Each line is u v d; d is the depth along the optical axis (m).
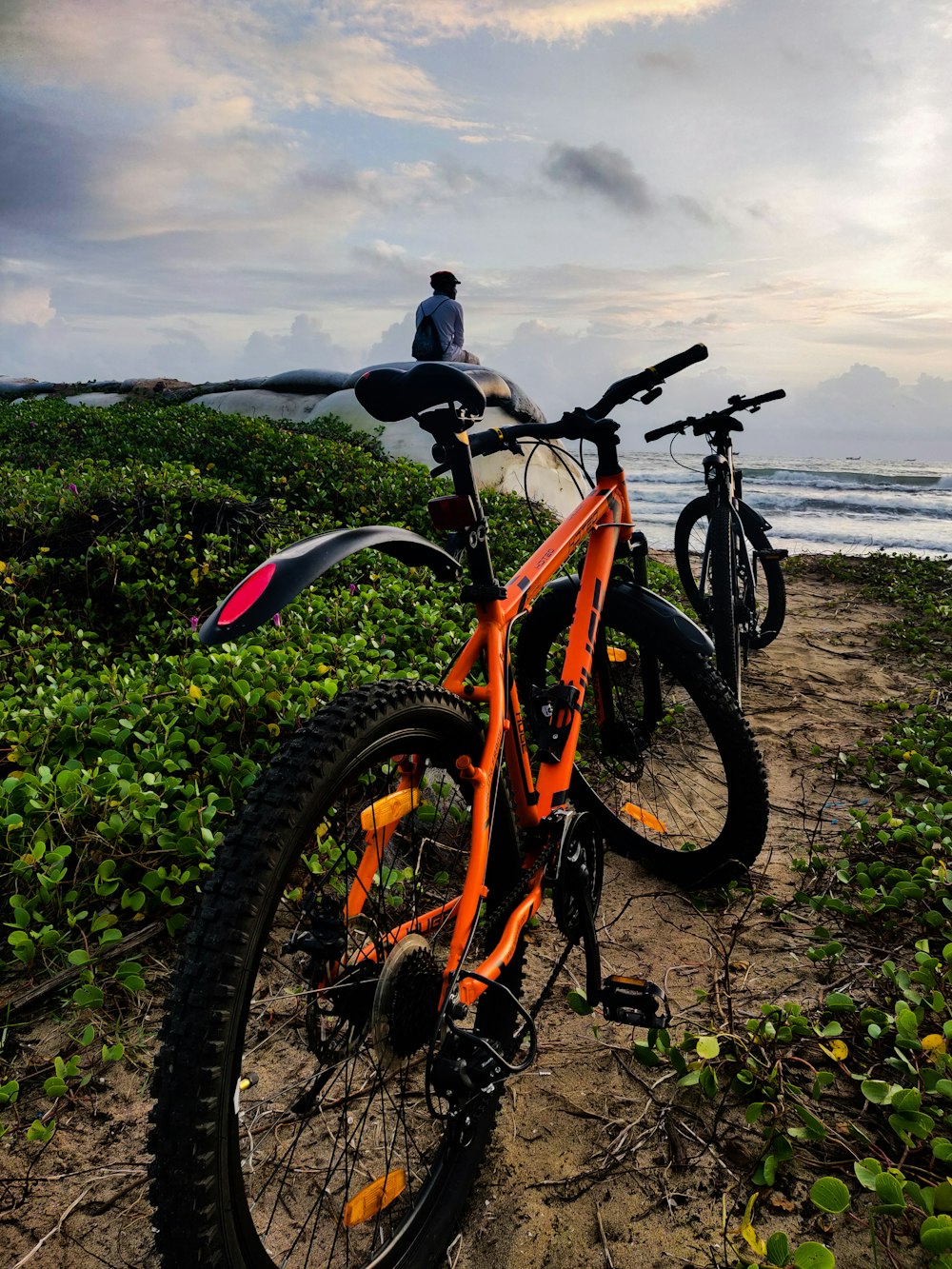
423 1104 1.93
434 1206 1.63
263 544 5.46
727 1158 1.82
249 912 1.20
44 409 11.62
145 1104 1.94
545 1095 2.00
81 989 2.09
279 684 3.31
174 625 4.61
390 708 1.49
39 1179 1.76
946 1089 1.75
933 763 3.55
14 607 4.50
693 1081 1.87
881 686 5.06
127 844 2.57
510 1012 1.93
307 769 1.32
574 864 1.98
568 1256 1.63
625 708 2.95
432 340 9.20
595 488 2.53
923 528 15.26
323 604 4.36
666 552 10.82
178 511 5.43
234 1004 1.16
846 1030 2.12
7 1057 2.05
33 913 2.33
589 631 2.35
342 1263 1.58
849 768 3.79
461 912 1.56
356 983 1.42
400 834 2.37
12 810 2.61
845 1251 1.61
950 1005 2.16
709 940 2.56
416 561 1.91
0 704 3.16
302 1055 2.03
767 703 4.77
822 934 2.43
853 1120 1.89
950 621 6.43
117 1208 1.70
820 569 8.97
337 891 2.14
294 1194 1.72
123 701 3.22
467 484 1.81
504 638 1.92
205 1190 1.12
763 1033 2.05
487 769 1.74
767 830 3.23
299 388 13.86
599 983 2.00
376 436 11.66
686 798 3.22
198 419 10.05
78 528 5.30
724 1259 1.60
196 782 2.85
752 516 5.16
